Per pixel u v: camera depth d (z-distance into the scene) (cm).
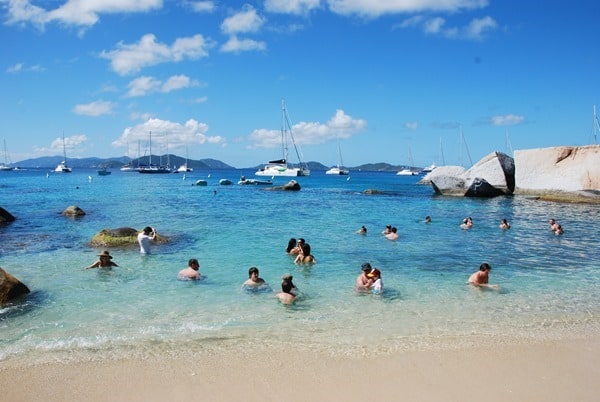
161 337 840
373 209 3438
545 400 619
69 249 1694
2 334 852
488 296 1134
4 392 631
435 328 902
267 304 1052
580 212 3206
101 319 938
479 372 702
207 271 1369
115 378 673
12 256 1562
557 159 4594
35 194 5028
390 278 1309
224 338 838
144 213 3022
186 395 626
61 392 632
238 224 2464
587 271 1416
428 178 6600
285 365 721
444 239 2027
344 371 701
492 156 5028
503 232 2250
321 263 1501
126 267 1411
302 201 4250
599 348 801
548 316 983
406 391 641
